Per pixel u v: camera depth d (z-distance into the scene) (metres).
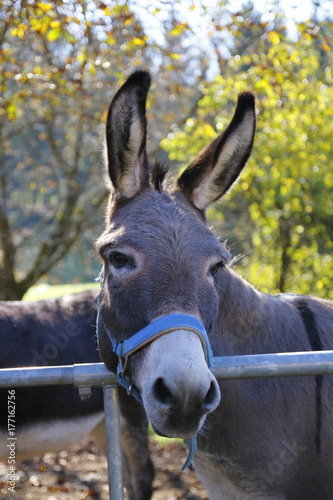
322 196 7.48
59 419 4.21
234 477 2.79
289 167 7.20
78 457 6.27
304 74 6.88
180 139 7.36
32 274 10.33
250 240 9.07
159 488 5.34
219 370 2.14
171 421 2.00
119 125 2.44
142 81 2.43
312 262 7.90
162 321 2.09
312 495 2.76
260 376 2.16
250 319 2.75
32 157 11.95
